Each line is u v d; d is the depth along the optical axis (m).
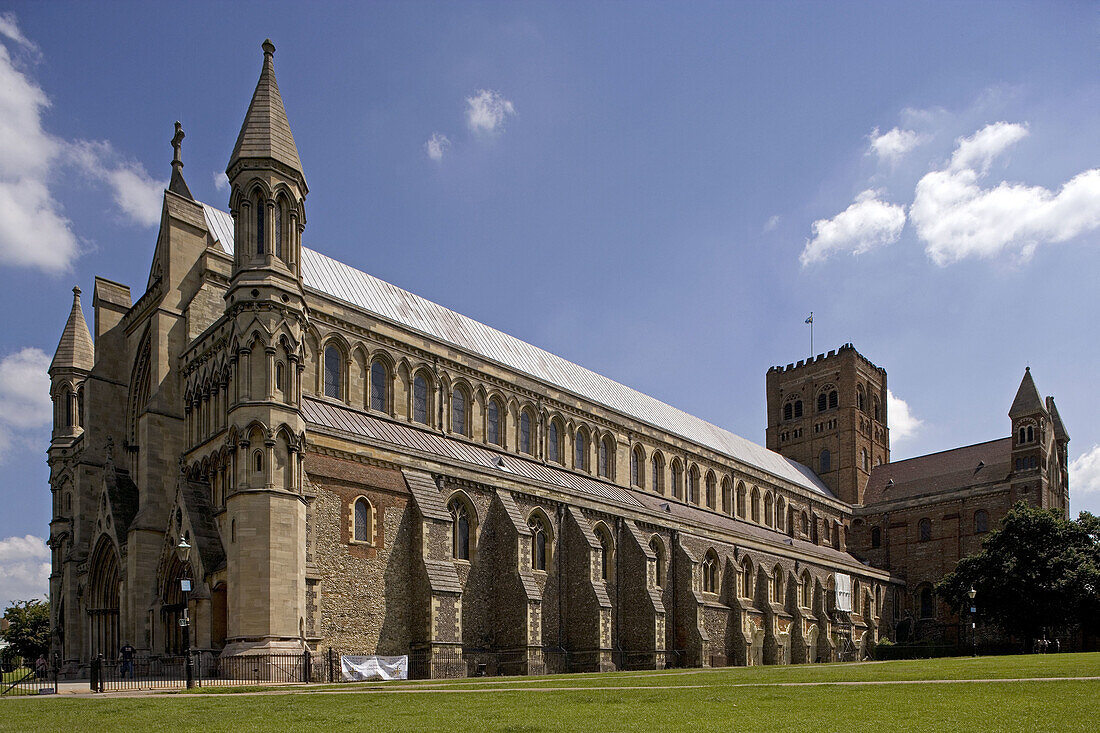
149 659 49.84
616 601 71.19
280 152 52.50
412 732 19.59
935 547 117.81
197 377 56.34
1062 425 123.88
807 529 118.75
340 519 51.41
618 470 88.50
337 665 46.59
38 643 105.94
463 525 60.12
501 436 75.81
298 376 50.53
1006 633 94.06
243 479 47.22
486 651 58.56
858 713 22.36
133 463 64.38
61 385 78.56
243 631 45.00
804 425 136.38
